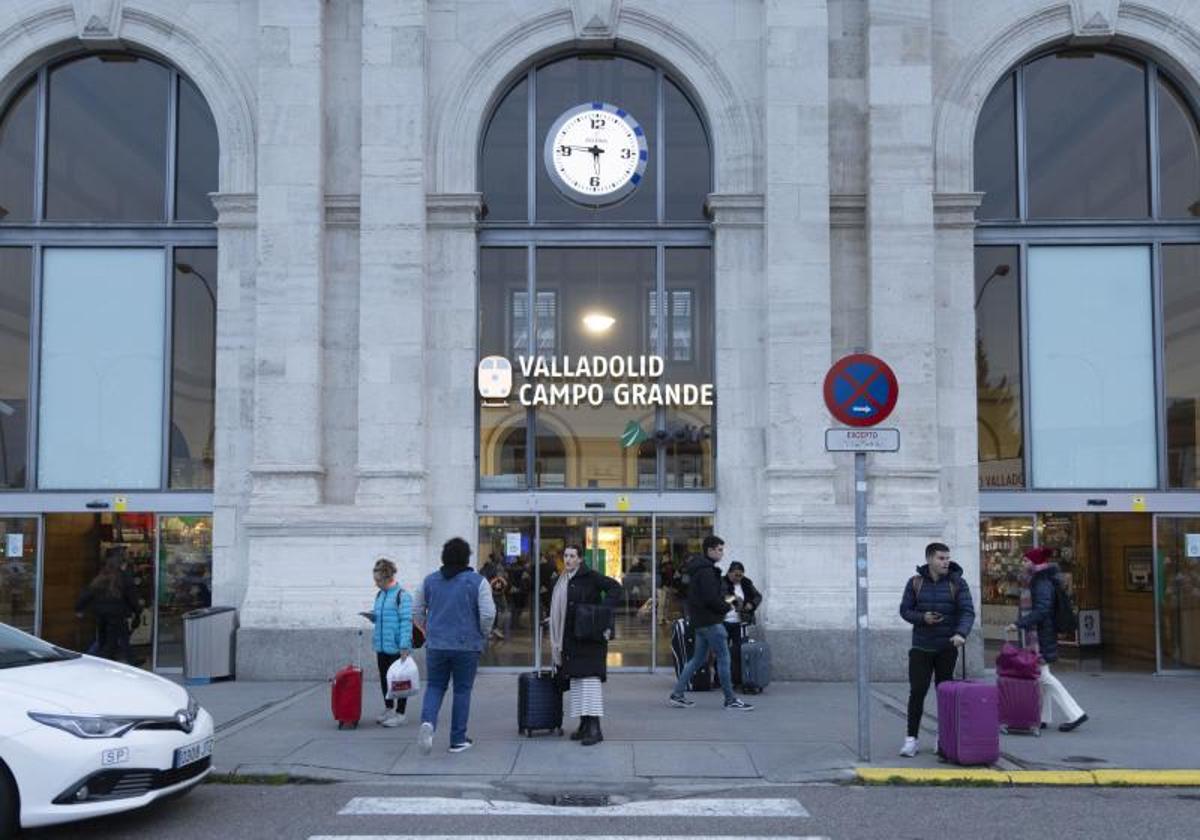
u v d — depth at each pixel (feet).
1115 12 50.37
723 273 49.26
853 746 32.09
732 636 42.73
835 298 49.16
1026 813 25.61
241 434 49.11
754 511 48.24
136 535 49.96
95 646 47.19
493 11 50.37
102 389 50.62
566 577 33.04
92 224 50.78
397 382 47.91
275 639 45.83
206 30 50.52
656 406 49.88
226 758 30.25
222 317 49.52
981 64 50.49
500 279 50.42
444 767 29.53
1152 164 51.34
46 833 23.48
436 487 48.70
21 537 49.96
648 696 41.93
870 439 30.48
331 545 46.68
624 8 50.21
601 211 50.88
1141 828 24.27
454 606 31.12
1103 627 51.31
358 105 49.98
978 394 50.72
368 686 44.45
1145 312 50.90
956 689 29.94
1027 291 50.85
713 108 50.03
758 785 28.19
